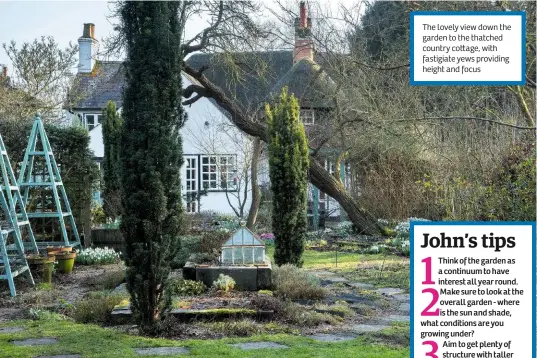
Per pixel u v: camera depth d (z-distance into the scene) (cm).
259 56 1692
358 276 1103
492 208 1212
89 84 2750
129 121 649
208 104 2509
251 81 2448
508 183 1206
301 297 856
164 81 648
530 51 989
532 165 1112
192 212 2402
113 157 1645
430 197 1888
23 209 1104
